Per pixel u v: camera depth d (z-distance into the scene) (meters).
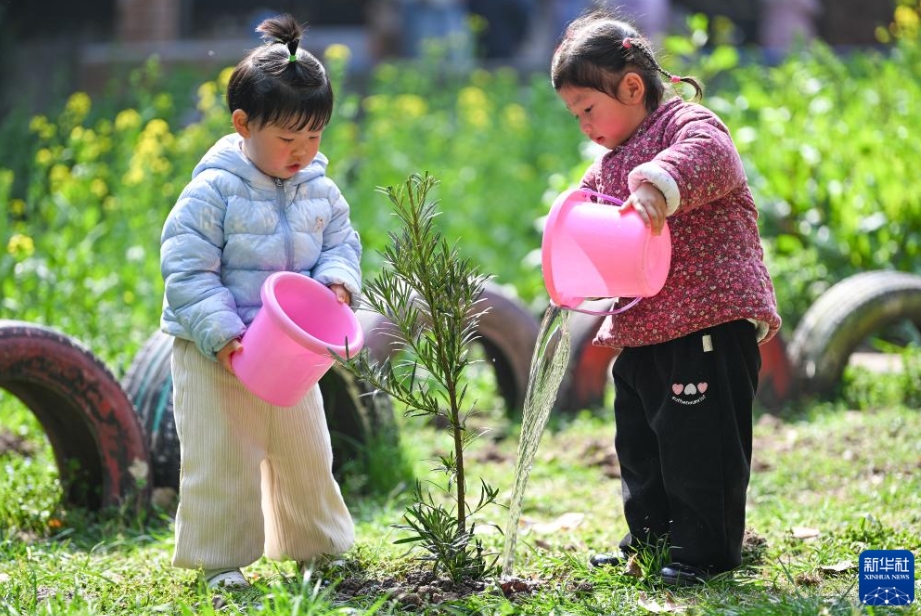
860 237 14.66
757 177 15.61
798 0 28.86
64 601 6.27
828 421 11.18
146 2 29.12
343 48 16.61
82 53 27.59
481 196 19.28
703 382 6.28
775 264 14.69
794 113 16.72
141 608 6.31
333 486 6.86
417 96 23.00
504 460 10.43
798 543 7.36
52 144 17.00
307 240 6.53
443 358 6.30
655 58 6.44
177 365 6.55
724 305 6.17
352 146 18.56
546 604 6.04
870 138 15.20
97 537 8.20
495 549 7.48
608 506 8.85
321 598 5.76
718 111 16.55
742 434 6.42
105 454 8.44
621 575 6.52
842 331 12.08
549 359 6.94
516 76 25.14
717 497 6.32
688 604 6.07
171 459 8.97
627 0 24.84
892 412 11.24
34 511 8.40
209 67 26.14
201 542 6.46
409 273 6.24
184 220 6.30
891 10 30.61
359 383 9.25
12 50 27.56
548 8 30.72
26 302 12.16
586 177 6.73
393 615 5.96
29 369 8.04
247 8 33.66
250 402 6.50
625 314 6.43
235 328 6.18
